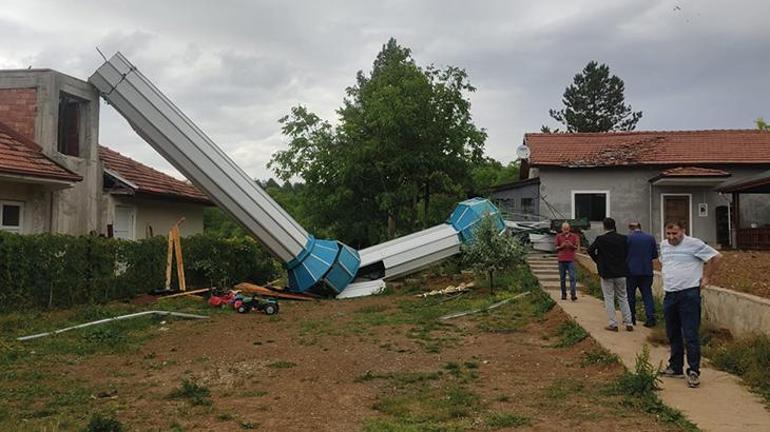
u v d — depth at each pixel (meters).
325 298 17.06
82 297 13.72
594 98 60.28
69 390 7.28
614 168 25.02
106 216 18.25
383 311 13.98
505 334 10.84
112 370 8.31
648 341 9.18
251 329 11.51
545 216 25.17
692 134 28.22
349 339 10.47
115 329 11.02
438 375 8.00
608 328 10.12
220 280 18.66
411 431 5.69
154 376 8.02
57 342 9.94
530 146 27.67
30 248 12.42
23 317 11.48
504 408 6.48
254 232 16.81
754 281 11.68
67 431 5.77
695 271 7.25
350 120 24.73
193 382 7.60
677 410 6.16
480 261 15.66
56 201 15.65
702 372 7.68
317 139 25.17
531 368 8.38
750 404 6.40
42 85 15.80
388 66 25.62
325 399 6.95
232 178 16.48
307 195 25.48
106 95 16.25
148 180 20.50
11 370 8.23
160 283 16.31
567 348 9.57
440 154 24.30
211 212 41.56
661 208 24.75
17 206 14.75
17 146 14.70
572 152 26.45
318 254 17.14
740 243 22.14
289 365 8.55
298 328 11.59
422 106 23.77
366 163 23.95
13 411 6.43
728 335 9.34
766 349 7.64
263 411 6.48
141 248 15.67
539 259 21.14
